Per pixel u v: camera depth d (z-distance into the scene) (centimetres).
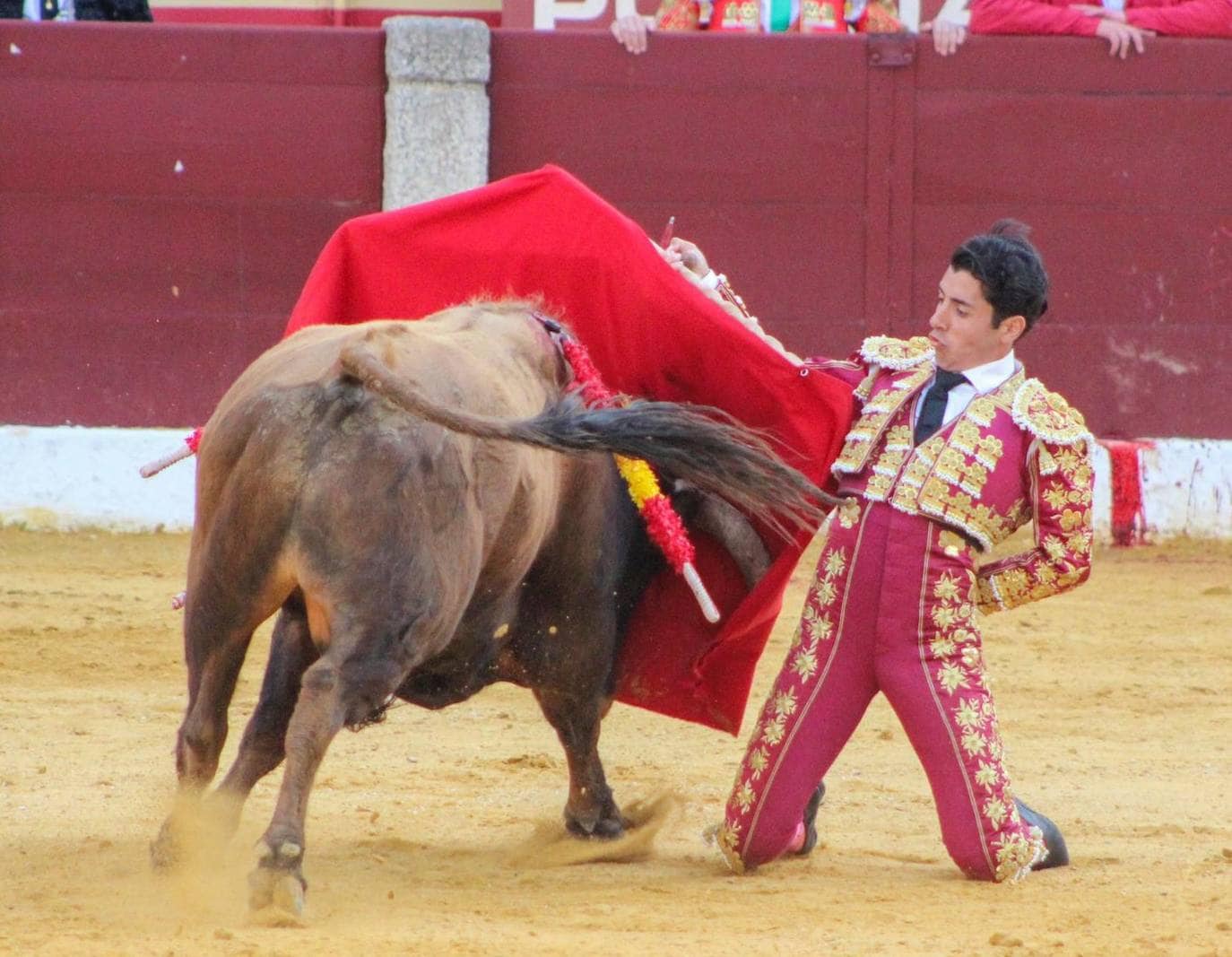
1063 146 2983
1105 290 2992
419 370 1084
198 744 1087
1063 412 1248
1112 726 1859
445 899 1159
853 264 2992
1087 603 2495
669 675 1417
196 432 1373
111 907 1090
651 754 1727
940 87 2973
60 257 2908
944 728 1227
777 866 1308
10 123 2886
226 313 2934
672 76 2962
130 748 1653
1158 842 1390
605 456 1302
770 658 2189
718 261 2986
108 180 2908
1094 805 1523
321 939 988
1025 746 1767
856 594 1238
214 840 1130
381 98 2938
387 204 2931
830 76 2967
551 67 2953
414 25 2897
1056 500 1234
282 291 2942
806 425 1293
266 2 3712
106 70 2894
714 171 2973
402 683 1126
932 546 1230
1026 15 2959
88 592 2383
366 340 1078
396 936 1014
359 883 1201
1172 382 3005
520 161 2964
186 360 2931
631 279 1348
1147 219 2989
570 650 1320
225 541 1045
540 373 1235
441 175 2922
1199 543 2938
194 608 1075
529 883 1227
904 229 2983
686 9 3044
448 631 1071
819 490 1119
